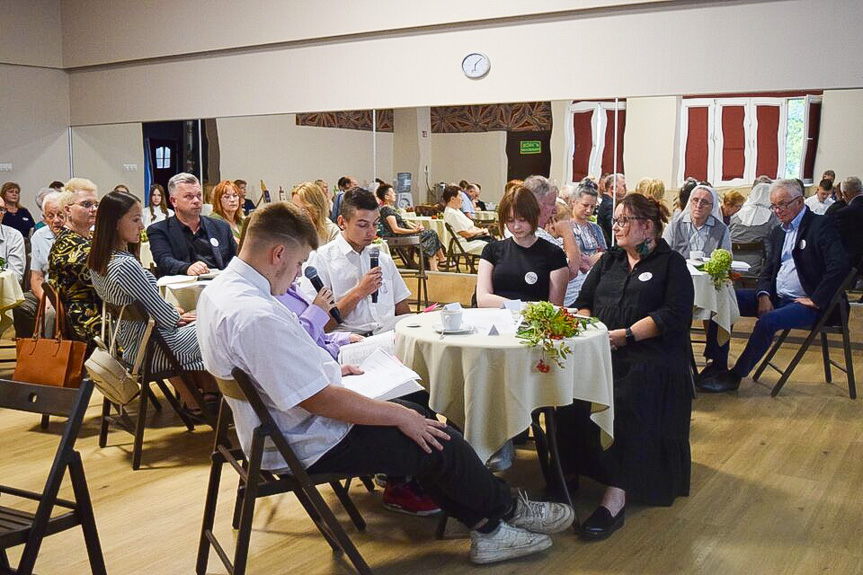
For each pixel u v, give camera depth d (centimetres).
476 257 637
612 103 574
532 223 351
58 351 304
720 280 438
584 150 588
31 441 374
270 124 716
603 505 279
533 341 254
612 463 283
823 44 504
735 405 432
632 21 560
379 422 219
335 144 687
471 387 255
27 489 315
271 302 212
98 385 336
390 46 653
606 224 584
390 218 666
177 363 343
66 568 250
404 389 236
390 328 346
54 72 821
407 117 653
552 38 589
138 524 283
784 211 459
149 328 335
